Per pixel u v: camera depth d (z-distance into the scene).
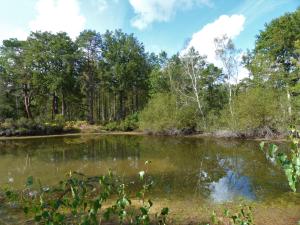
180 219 9.17
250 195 11.69
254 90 32.22
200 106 37.06
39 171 16.50
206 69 48.00
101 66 51.97
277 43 32.59
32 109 57.97
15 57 46.22
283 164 2.90
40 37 47.97
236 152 22.25
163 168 16.98
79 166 17.80
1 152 23.91
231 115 33.50
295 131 3.37
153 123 38.53
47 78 46.34
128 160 19.56
